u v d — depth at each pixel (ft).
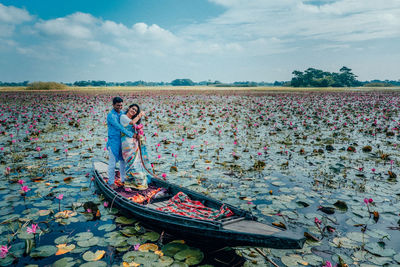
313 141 33.47
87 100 98.12
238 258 11.64
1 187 18.94
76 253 11.67
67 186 19.45
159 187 18.29
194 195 15.74
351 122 49.34
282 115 60.80
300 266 10.89
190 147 30.60
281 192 18.42
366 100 106.11
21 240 12.67
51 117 51.88
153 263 11.00
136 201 15.75
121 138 18.08
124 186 18.07
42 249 11.87
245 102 95.55
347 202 16.78
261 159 26.07
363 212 15.40
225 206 13.67
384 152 28.35
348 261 11.12
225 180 20.72
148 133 38.55
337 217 14.88
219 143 32.68
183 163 24.80
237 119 53.01
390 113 61.62
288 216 14.96
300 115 60.08
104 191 17.42
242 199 17.22
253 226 11.66
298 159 26.07
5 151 28.30
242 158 26.35
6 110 66.33
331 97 126.00
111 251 11.89
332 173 22.08
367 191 18.45
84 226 14.10
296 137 36.32
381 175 21.57
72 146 30.91
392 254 11.53
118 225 14.29
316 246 12.30
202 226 12.00
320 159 26.02
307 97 126.00
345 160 25.64
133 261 11.10
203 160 25.73
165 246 12.44
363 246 12.13
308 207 16.10
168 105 82.74
